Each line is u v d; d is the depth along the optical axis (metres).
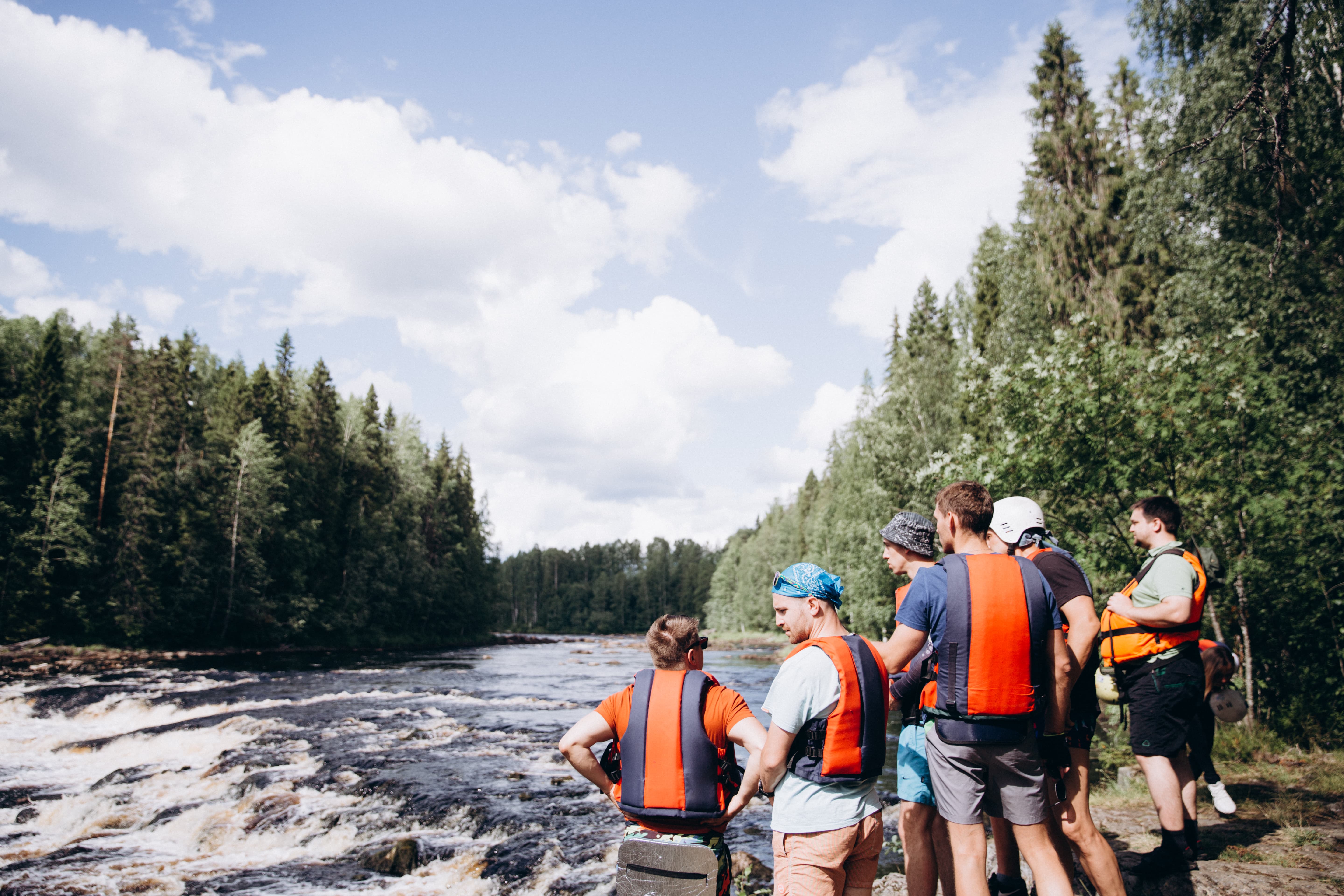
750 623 77.81
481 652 48.09
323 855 8.20
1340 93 10.74
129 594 35.19
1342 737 7.75
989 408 10.67
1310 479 8.55
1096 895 3.64
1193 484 8.70
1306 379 10.73
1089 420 8.94
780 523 73.31
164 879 7.46
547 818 8.80
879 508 27.00
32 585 33.66
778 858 2.78
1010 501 3.54
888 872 6.19
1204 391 8.56
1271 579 8.43
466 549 68.06
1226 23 11.45
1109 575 8.97
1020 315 20.81
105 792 10.55
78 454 37.12
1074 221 20.08
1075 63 22.28
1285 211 10.80
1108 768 7.70
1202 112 11.80
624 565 148.00
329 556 50.03
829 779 2.65
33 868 7.88
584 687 24.23
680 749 2.82
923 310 40.97
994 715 2.73
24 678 24.08
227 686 22.27
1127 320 18.67
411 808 9.39
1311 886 3.67
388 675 27.09
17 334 42.22
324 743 13.21
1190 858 3.94
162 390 40.03
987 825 6.00
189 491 39.12
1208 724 4.96
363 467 56.12
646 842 2.75
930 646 3.14
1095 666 3.25
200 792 10.60
